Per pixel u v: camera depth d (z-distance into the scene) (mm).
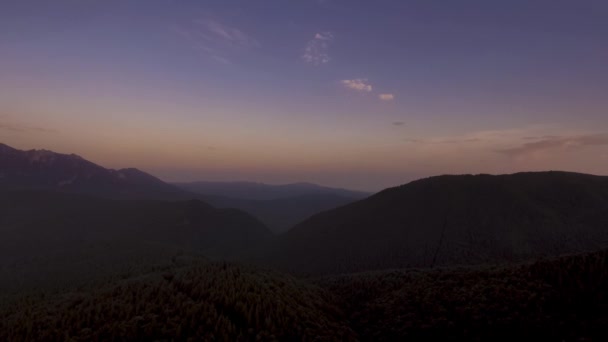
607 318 20266
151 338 20250
